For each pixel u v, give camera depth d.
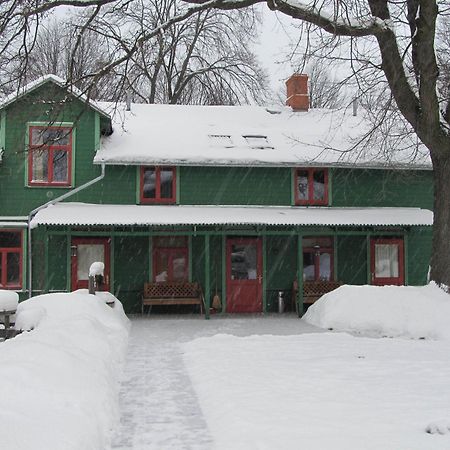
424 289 17.95
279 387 9.56
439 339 15.97
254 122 24.89
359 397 8.90
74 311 15.21
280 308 21.72
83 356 9.62
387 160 20.97
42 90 20.66
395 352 13.16
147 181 21.56
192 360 12.28
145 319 19.83
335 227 21.16
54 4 14.23
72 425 6.24
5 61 14.77
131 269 21.44
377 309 17.25
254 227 20.72
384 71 17.28
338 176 22.62
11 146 20.59
